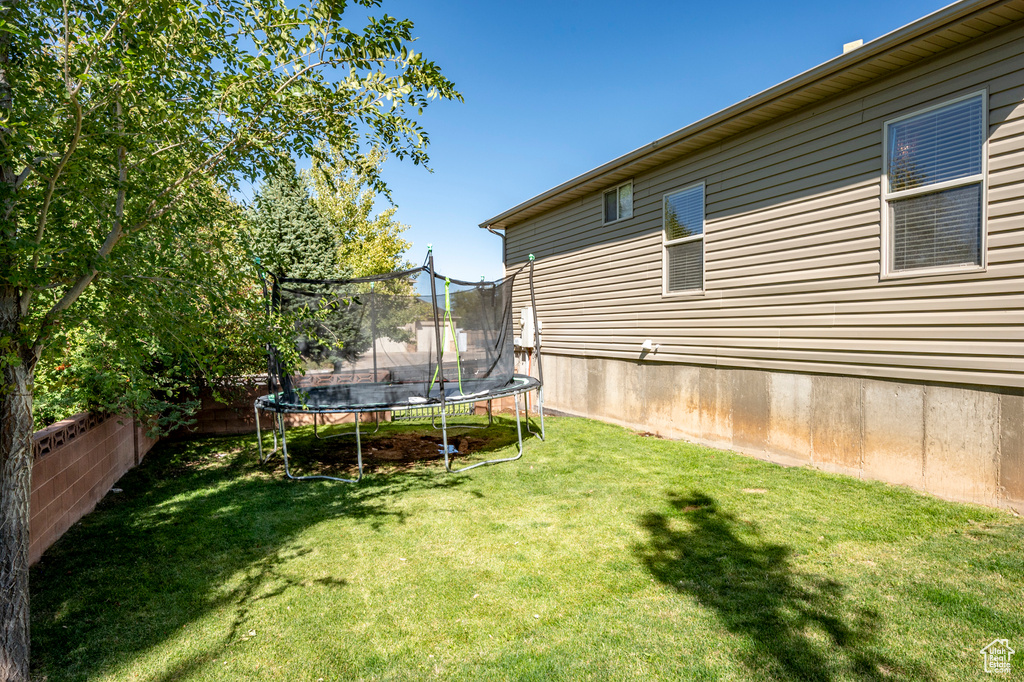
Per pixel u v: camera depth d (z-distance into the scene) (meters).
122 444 6.42
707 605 3.14
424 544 4.23
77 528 4.65
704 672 2.54
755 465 6.30
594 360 9.94
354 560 3.96
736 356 6.95
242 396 8.95
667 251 8.11
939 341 4.88
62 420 4.85
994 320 4.50
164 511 5.13
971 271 4.64
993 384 4.50
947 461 4.88
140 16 2.35
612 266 9.34
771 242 6.47
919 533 4.09
